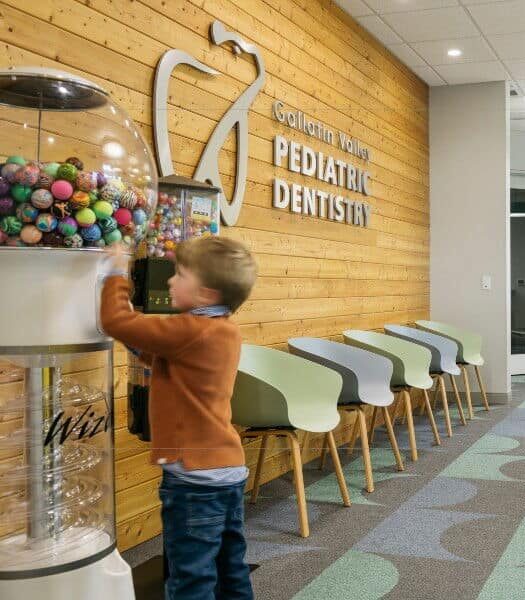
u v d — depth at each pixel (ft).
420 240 23.68
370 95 19.17
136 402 8.48
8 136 5.97
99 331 6.29
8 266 5.91
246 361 12.79
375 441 17.62
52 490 6.37
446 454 16.71
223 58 12.62
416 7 17.49
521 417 21.58
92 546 6.43
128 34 10.50
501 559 10.28
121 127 6.58
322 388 12.85
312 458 13.80
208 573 6.40
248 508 12.20
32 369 6.24
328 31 16.71
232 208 12.59
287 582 9.46
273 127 14.21
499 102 24.02
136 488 10.25
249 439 12.23
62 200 5.87
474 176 24.32
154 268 8.39
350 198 17.78
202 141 12.04
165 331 6.30
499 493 13.57
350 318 17.98
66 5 9.37
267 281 13.96
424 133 24.09
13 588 6.07
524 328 32.01
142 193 6.53
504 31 19.10
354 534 11.28
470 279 24.47
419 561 10.19
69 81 6.22
